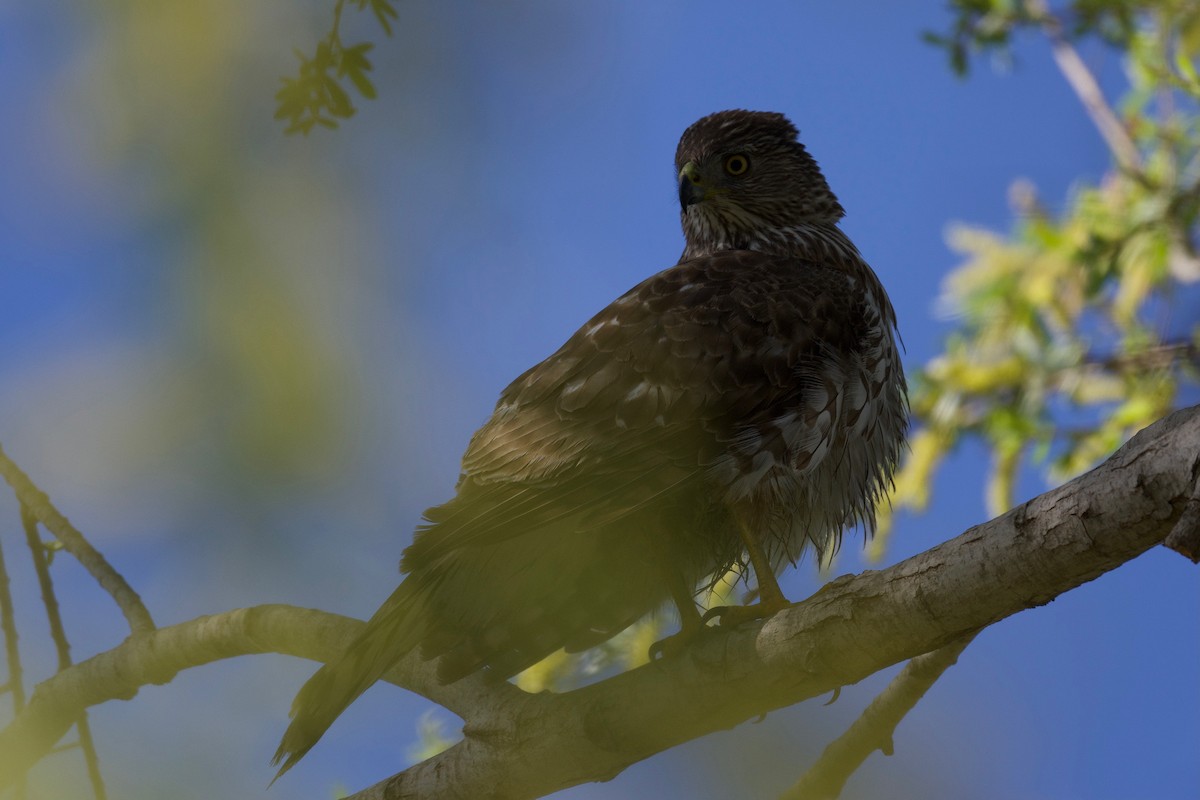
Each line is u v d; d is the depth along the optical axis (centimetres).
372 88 495
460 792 676
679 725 628
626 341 787
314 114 499
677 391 772
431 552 642
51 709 777
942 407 1448
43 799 536
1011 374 1466
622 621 841
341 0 521
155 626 766
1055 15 1373
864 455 861
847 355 825
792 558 881
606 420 762
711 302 806
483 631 743
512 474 747
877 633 561
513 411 777
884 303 990
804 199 1050
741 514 774
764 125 1052
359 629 716
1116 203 1445
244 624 743
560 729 651
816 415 789
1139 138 1427
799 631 584
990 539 521
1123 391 1472
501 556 743
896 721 663
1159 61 1348
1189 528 443
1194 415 463
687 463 761
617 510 742
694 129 1076
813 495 834
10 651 740
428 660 723
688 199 1052
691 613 761
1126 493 472
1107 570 498
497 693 693
